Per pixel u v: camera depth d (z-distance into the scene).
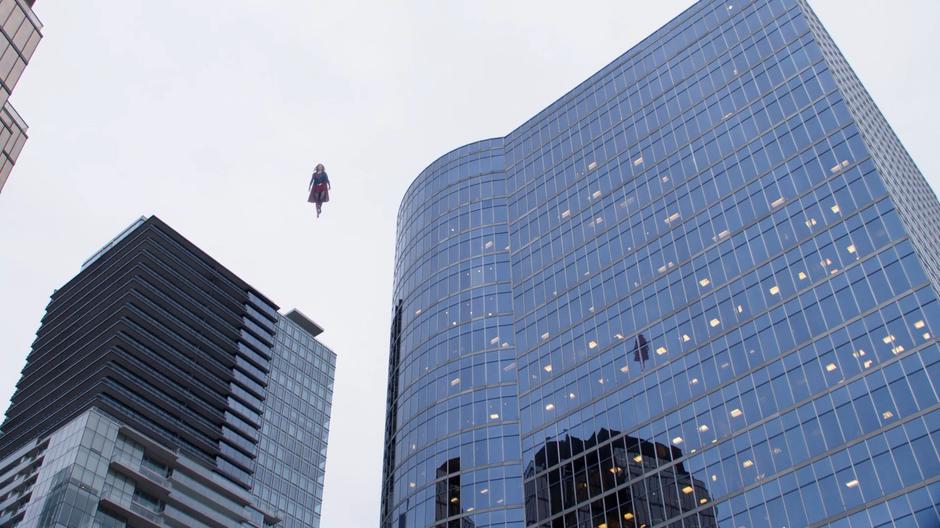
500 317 117.56
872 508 69.12
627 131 122.88
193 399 157.25
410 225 141.75
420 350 121.06
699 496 81.31
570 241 118.19
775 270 90.56
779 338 85.38
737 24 118.06
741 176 102.00
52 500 116.00
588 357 103.31
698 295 96.38
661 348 95.88
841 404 76.44
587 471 93.25
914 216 96.25
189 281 178.38
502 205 132.50
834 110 97.31
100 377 148.88
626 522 86.00
